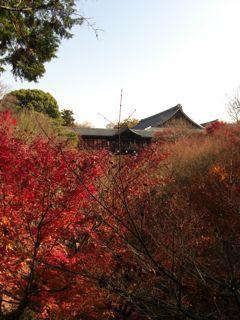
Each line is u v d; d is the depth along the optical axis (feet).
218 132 65.16
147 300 13.87
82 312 16.81
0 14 30.78
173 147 55.88
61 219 15.94
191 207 27.50
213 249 20.47
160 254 15.83
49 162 15.71
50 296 16.22
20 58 33.91
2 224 15.52
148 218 19.36
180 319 14.14
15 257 15.61
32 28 33.12
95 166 16.66
